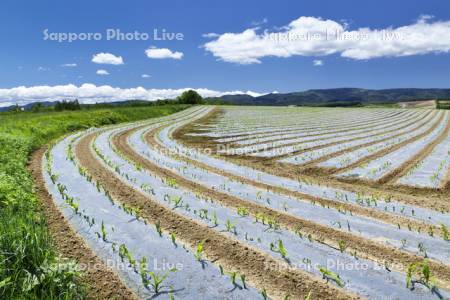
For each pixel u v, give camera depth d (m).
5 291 3.90
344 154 13.81
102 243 5.54
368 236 5.82
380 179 9.73
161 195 8.12
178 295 4.23
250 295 4.24
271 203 7.59
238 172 10.70
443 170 10.64
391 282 4.48
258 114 43.88
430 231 5.97
